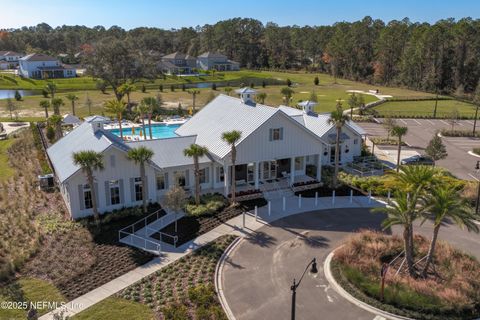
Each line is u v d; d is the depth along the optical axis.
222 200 35.47
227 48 186.38
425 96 103.62
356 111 82.19
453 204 22.77
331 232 30.55
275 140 37.84
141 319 20.53
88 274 24.64
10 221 31.64
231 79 141.75
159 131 64.31
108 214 32.41
